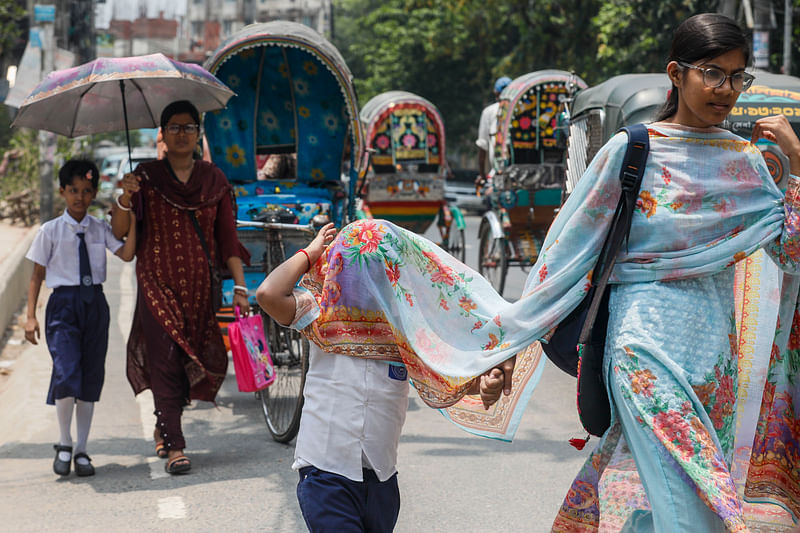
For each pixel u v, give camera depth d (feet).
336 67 26.37
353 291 10.55
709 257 10.34
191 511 16.76
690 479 9.75
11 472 19.27
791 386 11.71
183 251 19.63
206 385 19.97
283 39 25.95
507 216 36.78
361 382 10.52
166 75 19.36
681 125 10.56
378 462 10.57
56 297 19.12
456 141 121.39
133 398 25.29
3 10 73.26
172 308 19.43
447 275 10.90
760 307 12.31
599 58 68.33
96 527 15.97
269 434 22.06
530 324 10.61
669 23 61.41
